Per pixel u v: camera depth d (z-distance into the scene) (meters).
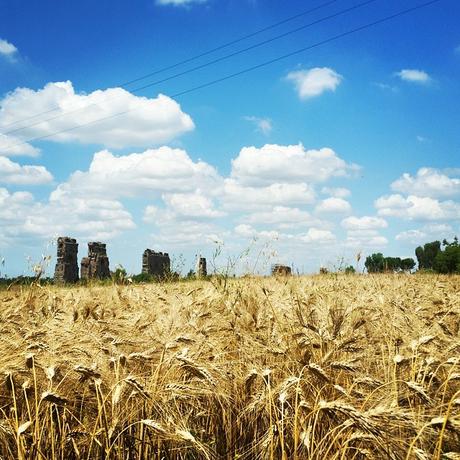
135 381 1.67
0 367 1.80
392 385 1.70
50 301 3.24
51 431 1.74
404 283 5.05
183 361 1.74
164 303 3.30
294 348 2.01
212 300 3.09
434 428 1.38
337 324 2.05
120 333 2.34
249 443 1.89
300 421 1.70
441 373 1.86
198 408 1.99
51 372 1.72
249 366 2.03
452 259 23.39
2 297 3.43
